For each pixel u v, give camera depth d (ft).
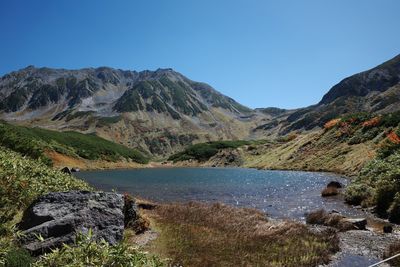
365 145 215.92
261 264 53.16
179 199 130.21
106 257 25.98
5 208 55.62
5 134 121.29
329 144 265.34
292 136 415.03
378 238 68.54
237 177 229.04
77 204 52.75
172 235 66.39
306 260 55.16
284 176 220.02
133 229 65.98
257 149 423.23
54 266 25.62
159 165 470.39
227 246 61.46
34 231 45.19
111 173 285.23
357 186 116.57
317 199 124.06
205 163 458.91
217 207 98.07
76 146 391.04
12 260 30.42
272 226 76.59
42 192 65.21
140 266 27.02
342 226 77.10
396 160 121.08
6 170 65.10
